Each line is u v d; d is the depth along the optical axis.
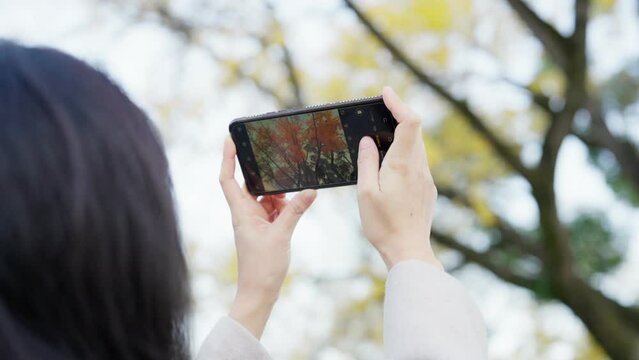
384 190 1.21
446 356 1.01
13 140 0.70
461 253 7.80
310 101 7.93
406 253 1.18
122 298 0.73
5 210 0.69
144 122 0.79
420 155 1.25
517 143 9.16
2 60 0.75
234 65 7.57
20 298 0.70
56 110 0.72
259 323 1.32
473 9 8.27
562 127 6.95
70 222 0.69
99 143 0.73
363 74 8.37
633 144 8.13
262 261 1.35
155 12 7.12
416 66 7.49
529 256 7.96
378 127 1.53
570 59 6.78
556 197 7.08
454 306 1.07
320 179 1.57
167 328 0.77
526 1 6.77
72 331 0.71
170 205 0.77
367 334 9.70
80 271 0.70
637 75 9.45
